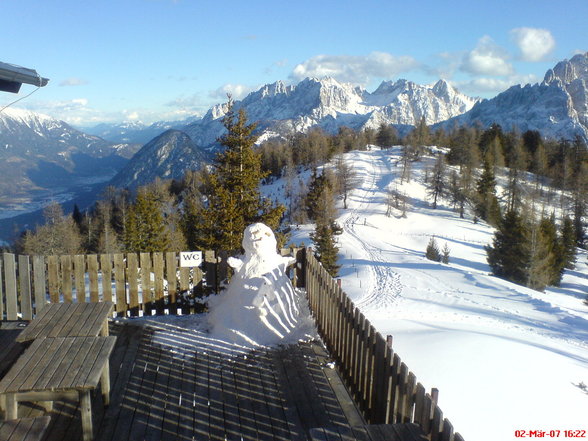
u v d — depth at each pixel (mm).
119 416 4199
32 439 2963
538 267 32188
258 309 5910
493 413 5754
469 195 59562
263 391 4664
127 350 5512
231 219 17281
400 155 92250
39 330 4684
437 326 11609
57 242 43594
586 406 6207
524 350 8477
